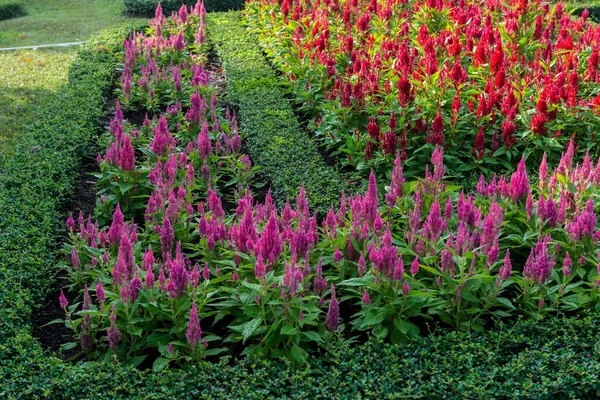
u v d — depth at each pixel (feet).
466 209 18.71
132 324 16.80
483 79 28.94
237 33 43.68
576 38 35.60
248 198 21.50
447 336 16.34
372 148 26.45
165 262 18.98
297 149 27.84
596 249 18.61
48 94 36.58
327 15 38.75
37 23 52.95
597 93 28.91
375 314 16.48
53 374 15.49
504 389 14.71
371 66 30.68
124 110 33.58
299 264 16.60
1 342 16.79
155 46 38.86
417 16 36.76
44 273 20.08
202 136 25.44
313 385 14.99
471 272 16.72
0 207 22.76
